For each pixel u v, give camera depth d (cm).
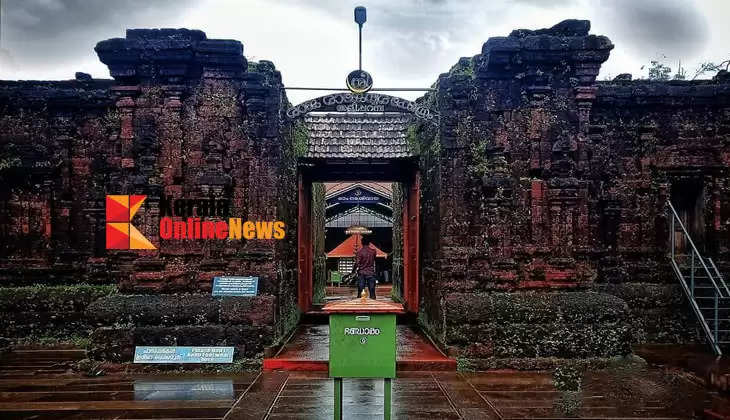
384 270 2781
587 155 1029
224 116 1023
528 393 802
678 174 1185
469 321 958
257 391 806
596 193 1170
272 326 964
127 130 1015
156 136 1012
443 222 1011
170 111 1015
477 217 1014
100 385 848
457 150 1019
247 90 1016
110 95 1183
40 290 1144
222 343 948
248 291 981
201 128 1022
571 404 746
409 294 1381
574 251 1016
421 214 1302
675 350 1071
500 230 1006
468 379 883
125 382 865
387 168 1538
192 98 1024
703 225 1179
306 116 1398
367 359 623
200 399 770
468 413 704
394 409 720
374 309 629
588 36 1014
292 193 1248
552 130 1024
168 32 1009
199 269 1002
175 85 1012
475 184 1019
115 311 950
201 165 1017
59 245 1197
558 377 883
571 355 956
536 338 955
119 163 1070
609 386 835
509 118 1027
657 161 1183
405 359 948
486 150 1023
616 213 1162
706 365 909
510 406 738
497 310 959
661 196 1180
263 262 1002
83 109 1209
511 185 1016
